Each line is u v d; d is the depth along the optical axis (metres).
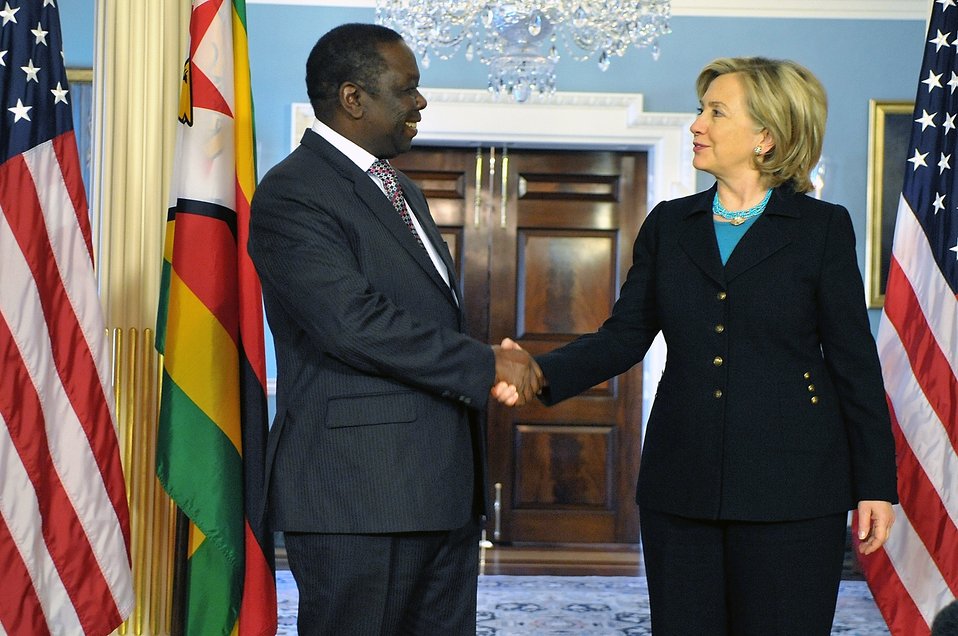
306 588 2.11
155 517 2.96
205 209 2.68
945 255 3.07
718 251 2.17
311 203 2.08
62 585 2.59
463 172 5.64
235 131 2.76
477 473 2.25
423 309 2.14
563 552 5.50
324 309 2.02
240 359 2.73
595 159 5.66
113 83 2.99
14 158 2.61
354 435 2.06
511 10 3.87
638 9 3.93
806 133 2.17
